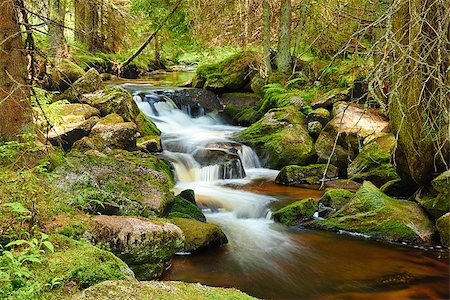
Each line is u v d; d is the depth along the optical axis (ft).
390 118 22.47
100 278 10.28
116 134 30.42
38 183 15.33
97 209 16.57
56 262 10.40
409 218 21.72
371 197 23.04
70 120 30.42
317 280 17.51
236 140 38.22
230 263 18.65
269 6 46.50
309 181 31.19
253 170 35.29
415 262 19.08
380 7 16.52
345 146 32.42
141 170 20.38
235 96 48.73
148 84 54.54
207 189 29.60
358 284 17.21
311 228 23.13
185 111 47.14
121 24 56.39
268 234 22.30
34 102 24.95
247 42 53.06
